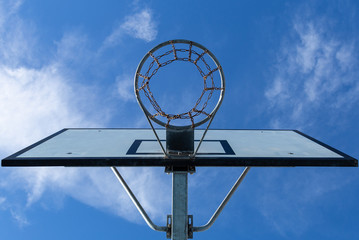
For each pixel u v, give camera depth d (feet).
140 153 9.17
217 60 8.22
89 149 9.66
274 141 10.99
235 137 11.62
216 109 8.38
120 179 10.82
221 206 10.67
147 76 8.27
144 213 10.68
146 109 8.52
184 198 9.31
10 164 8.47
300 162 8.61
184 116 8.45
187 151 8.65
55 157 8.73
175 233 9.53
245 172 10.55
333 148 9.93
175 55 8.24
